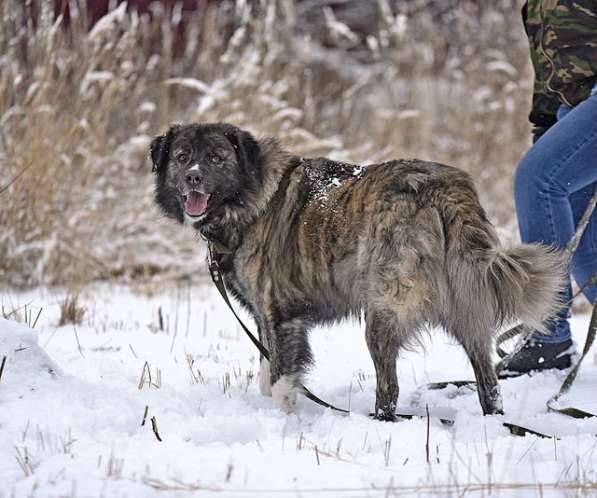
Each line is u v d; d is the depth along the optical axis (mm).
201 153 9305
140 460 6215
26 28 19469
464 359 10875
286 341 8852
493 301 7488
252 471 6031
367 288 7926
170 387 8641
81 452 6363
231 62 20953
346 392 9367
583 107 8523
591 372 9719
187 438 7043
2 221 15914
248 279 9141
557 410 7887
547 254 7594
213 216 9297
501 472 6098
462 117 21969
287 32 23578
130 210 18031
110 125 19234
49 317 13273
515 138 21266
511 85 21047
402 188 7871
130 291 16359
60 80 16609
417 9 26875
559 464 6242
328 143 18141
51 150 16203
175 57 22734
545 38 8805
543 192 8836
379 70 23547
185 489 5645
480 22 25016
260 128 17984
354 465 6266
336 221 8320
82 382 7965
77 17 18719
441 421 7973
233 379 9742
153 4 23656
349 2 31125
